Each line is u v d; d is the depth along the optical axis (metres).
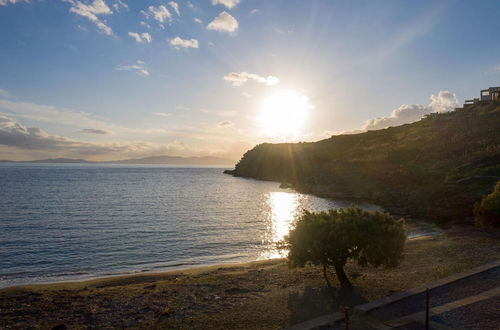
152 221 48.16
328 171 100.75
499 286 16.14
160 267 27.39
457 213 44.59
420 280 18.20
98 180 141.12
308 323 12.86
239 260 29.53
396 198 63.16
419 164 80.12
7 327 14.80
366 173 86.62
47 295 19.25
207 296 17.80
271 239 37.81
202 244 35.22
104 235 38.78
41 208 59.62
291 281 19.95
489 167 61.69
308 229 18.20
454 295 15.12
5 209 57.81
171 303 16.92
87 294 19.22
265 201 74.25
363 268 21.81
